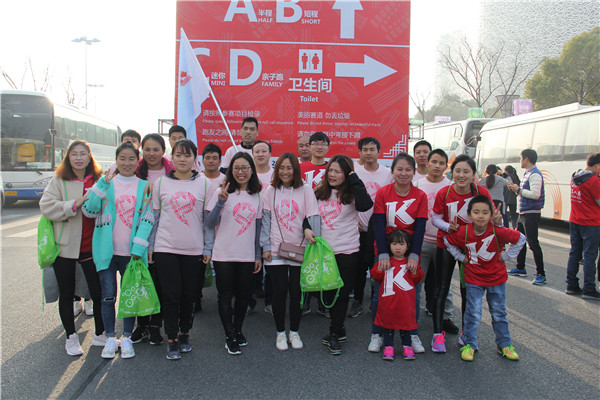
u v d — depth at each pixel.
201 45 5.58
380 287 3.72
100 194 3.47
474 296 3.73
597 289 6.05
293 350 3.84
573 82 21.17
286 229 3.85
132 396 2.99
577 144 11.21
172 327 3.59
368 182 4.84
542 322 4.61
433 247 4.32
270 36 5.60
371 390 3.13
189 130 5.50
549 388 3.19
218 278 3.75
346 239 3.91
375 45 5.65
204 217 3.83
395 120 5.71
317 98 5.65
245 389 3.11
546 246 9.46
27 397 2.96
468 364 3.59
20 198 14.47
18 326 4.30
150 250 3.72
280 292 3.86
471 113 25.09
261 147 4.70
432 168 4.57
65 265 3.56
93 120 18.75
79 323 4.45
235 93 5.62
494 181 7.54
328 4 5.60
